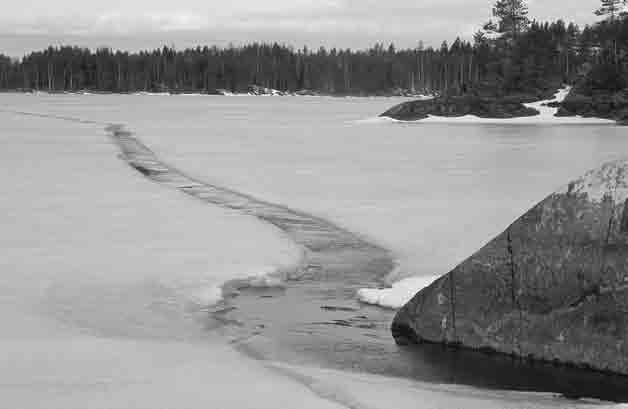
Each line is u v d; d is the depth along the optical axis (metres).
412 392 7.90
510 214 19.72
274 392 7.75
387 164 32.97
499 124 74.31
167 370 8.45
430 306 9.91
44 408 7.18
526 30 100.75
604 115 80.25
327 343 9.76
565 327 8.91
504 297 9.35
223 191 24.33
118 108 100.06
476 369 8.83
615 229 8.65
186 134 51.75
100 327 10.28
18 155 34.34
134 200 21.47
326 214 19.91
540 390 8.14
